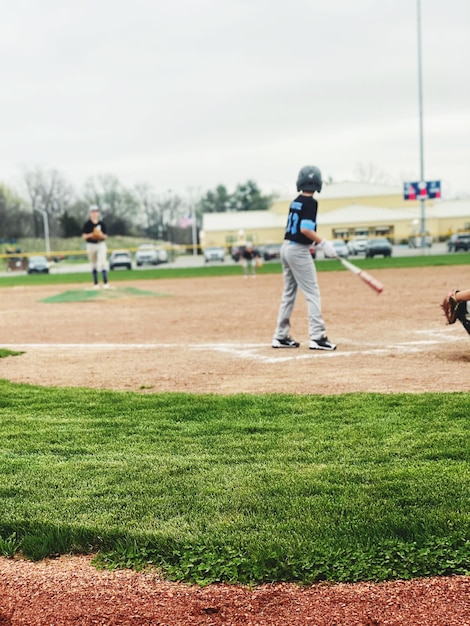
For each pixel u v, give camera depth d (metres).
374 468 4.01
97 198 114.31
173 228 115.81
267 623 2.59
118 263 46.78
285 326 8.66
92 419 5.36
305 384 6.46
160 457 4.38
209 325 11.55
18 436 4.93
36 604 2.78
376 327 10.45
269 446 4.52
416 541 3.07
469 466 3.98
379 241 46.00
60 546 3.21
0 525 3.40
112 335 10.65
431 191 48.16
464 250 50.12
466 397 5.58
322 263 37.94
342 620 2.59
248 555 3.02
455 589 2.74
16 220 112.19
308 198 8.12
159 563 3.04
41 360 8.38
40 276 38.59
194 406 5.65
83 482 3.97
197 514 3.47
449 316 7.44
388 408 5.34
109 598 2.80
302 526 3.27
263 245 61.62
